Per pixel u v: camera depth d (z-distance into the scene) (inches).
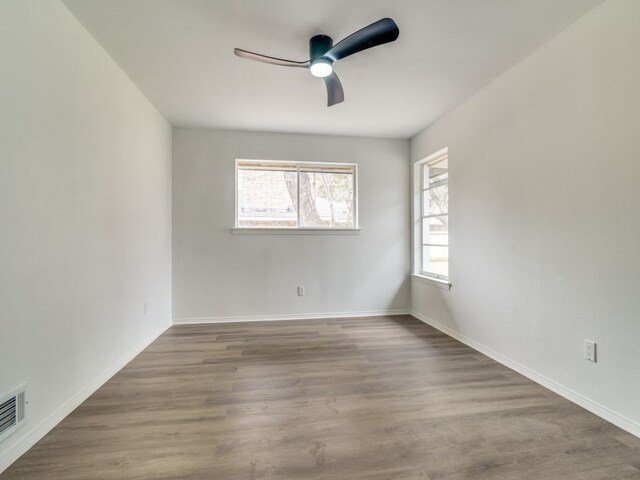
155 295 124.4
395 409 72.4
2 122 53.1
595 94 69.9
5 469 52.9
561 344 78.5
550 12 71.4
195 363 99.8
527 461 55.3
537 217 85.7
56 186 66.3
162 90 108.8
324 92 110.7
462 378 88.8
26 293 58.1
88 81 78.0
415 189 160.7
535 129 86.2
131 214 102.6
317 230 155.6
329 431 64.0
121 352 95.8
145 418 68.6
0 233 52.7
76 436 62.0
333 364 99.0
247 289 150.7
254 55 76.9
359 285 160.1
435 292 139.6
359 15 72.9
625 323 64.4
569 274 76.4
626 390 64.2
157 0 67.7
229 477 51.5
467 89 109.2
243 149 150.4
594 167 70.2
